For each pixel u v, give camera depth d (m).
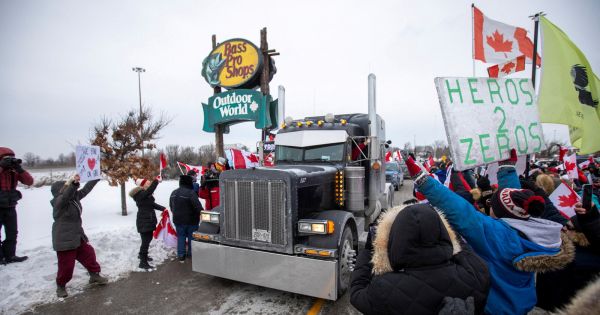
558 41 4.60
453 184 4.09
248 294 4.18
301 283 3.68
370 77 5.66
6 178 4.80
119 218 8.07
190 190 5.46
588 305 1.29
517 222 2.04
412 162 2.29
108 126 8.80
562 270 2.49
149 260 5.32
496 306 1.94
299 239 3.95
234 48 9.36
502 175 3.06
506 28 6.21
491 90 2.86
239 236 4.08
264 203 3.91
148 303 3.92
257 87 9.77
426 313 1.54
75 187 3.85
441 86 2.59
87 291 4.22
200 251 4.32
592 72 4.45
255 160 8.02
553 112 4.57
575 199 3.48
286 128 6.07
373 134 5.59
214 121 9.62
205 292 4.23
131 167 8.53
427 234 1.59
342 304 3.89
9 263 4.76
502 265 1.95
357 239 4.49
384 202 7.35
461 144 2.55
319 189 4.46
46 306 3.81
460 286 1.56
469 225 1.97
